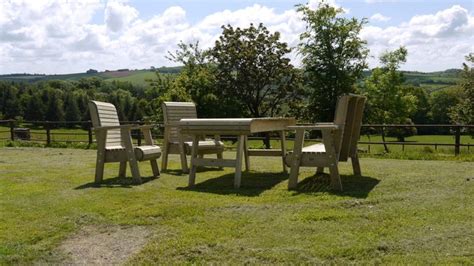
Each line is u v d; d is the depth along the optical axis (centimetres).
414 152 938
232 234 336
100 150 576
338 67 2267
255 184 546
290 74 2558
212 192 493
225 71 2541
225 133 524
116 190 507
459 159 795
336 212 385
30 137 1465
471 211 381
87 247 327
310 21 2280
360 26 2267
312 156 499
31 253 315
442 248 297
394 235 324
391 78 2709
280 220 367
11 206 432
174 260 298
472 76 2911
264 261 289
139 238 340
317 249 301
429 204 408
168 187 531
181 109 738
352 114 532
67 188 528
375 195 451
